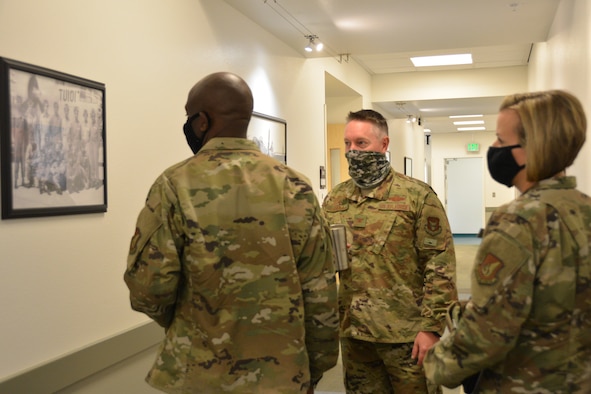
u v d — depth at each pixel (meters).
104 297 2.56
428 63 7.89
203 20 3.53
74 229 2.37
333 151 8.22
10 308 2.04
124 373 2.74
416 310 2.09
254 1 3.86
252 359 1.39
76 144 2.35
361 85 8.05
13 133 2.03
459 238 15.60
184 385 1.38
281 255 1.41
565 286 1.12
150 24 2.93
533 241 1.13
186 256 1.38
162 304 1.40
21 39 2.09
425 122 13.16
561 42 4.19
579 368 1.14
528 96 1.22
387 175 2.18
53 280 2.25
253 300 1.40
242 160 1.45
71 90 2.33
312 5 4.01
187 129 1.54
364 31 4.80
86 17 2.44
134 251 1.39
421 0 4.02
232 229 1.40
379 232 2.11
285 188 1.45
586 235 1.14
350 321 2.13
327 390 3.77
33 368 2.11
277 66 4.86
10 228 2.04
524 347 1.16
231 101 1.48
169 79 3.12
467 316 1.19
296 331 1.42
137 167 2.82
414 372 2.06
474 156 16.22
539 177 1.18
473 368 1.19
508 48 7.04
